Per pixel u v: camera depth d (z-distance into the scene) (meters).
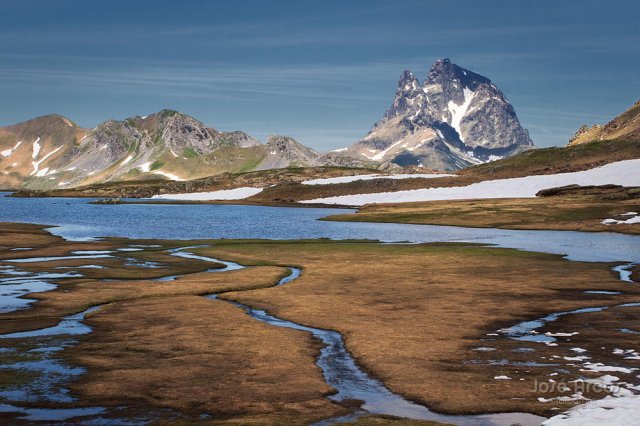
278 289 51.19
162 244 91.69
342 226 135.62
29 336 34.16
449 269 63.84
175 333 34.78
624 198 154.25
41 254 77.00
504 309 41.81
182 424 21.06
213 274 60.53
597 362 28.20
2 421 21.34
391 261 71.06
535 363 28.20
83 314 40.78
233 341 32.91
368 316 39.69
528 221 133.00
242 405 23.03
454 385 25.14
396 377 26.41
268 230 124.38
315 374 26.92
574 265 66.25
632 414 20.59
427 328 35.97
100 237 104.44
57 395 24.12
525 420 21.28
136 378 26.31
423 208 168.62
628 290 49.72
